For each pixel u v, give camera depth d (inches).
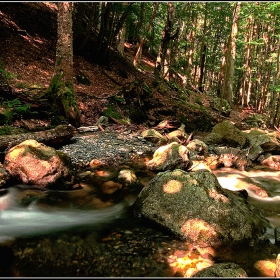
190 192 165.0
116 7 606.9
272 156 343.3
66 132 315.9
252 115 754.2
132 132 400.2
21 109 316.5
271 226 174.2
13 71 428.8
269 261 136.8
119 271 126.1
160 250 140.9
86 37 583.2
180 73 932.6
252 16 672.4
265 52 773.3
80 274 124.3
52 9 693.9
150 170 268.7
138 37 1078.4
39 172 211.3
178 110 542.9
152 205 167.0
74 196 205.8
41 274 124.3
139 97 501.0
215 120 570.3
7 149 249.3
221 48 1264.8
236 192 202.2
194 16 880.3
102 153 299.6
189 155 291.3
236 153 329.7
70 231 158.7
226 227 151.6
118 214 182.9
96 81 547.2
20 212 181.2
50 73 483.5
